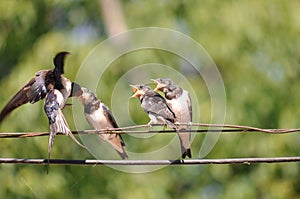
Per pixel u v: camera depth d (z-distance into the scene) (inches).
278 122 714.2
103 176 677.3
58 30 759.7
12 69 725.9
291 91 721.0
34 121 642.8
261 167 726.5
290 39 722.2
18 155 646.5
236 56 706.8
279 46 718.5
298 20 724.0
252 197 725.3
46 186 653.9
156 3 729.6
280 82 717.3
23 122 641.0
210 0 717.3
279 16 722.2
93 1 778.8
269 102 711.1
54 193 657.0
